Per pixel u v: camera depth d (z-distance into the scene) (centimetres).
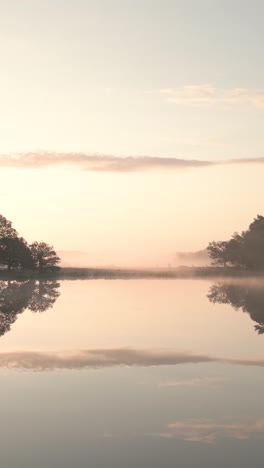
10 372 1998
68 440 1251
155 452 1170
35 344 2697
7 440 1256
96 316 4194
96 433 1299
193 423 1371
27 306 5191
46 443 1227
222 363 2156
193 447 1200
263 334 3045
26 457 1147
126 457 1141
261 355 2341
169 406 1525
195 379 1864
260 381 1827
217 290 8506
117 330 3266
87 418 1420
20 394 1667
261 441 1231
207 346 2595
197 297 6612
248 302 5672
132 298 6412
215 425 1352
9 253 17475
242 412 1462
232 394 1655
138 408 1508
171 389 1720
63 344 2691
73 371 2012
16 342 2772
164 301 5875
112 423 1376
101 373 1972
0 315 4281
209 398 1611
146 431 1308
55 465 1102
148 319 3922
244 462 1109
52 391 1702
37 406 1532
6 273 18162
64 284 11494
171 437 1265
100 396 1638
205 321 3766
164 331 3203
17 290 8494
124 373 1970
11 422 1389
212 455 1149
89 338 2916
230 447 1195
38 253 19138
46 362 2197
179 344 2672
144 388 1734
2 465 1105
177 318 3994
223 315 4203
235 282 12756
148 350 2483
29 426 1355
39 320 3900
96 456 1151
